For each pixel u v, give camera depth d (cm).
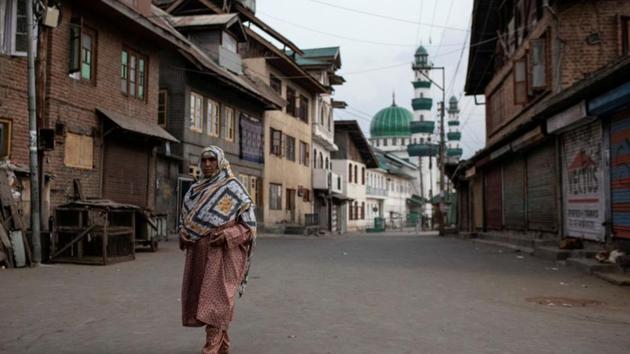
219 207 475
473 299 815
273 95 3131
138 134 1702
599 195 1339
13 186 1256
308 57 4309
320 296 823
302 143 3881
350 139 5500
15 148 1309
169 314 669
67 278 958
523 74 2020
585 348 532
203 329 592
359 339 559
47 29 1329
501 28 2509
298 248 1897
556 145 1614
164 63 2283
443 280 1027
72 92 1486
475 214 3011
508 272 1172
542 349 527
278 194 3406
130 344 529
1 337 546
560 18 1708
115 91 1686
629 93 1071
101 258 1173
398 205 7975
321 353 504
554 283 1000
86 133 1546
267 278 1027
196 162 2358
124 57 1752
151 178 1903
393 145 10600
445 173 4109
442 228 3619
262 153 3103
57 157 1424
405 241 2580
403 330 602
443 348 527
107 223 1196
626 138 1201
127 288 860
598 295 869
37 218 1139
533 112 1917
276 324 627
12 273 1011
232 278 473
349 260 1430
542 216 1780
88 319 634
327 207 4559
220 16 2675
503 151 2088
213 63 2486
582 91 1231
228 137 2695
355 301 783
